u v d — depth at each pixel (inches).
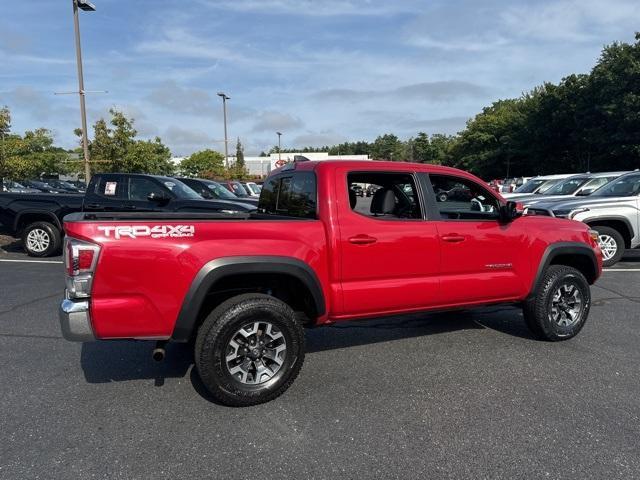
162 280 132.8
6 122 514.6
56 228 409.1
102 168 941.2
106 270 128.6
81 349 191.2
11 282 310.5
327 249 154.2
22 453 117.3
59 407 141.9
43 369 170.7
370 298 160.9
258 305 141.2
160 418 135.5
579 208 359.3
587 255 204.2
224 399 138.9
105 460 114.7
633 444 120.6
